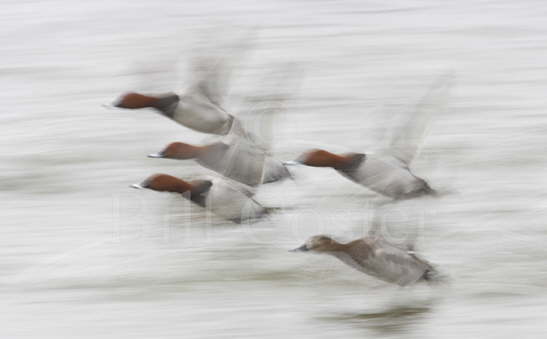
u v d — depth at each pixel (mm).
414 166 18609
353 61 27938
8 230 15750
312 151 13680
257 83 24531
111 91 24938
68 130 21312
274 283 13781
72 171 18641
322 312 13000
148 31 32094
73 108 23172
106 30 32312
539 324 12641
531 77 25828
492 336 12414
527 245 14961
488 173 18266
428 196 13766
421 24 32625
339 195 16703
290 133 20656
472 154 19328
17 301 13305
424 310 13070
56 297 13391
